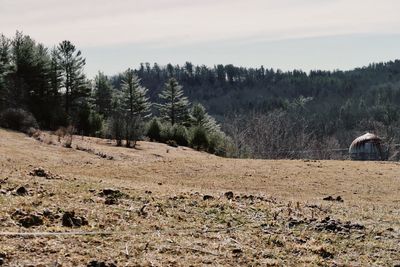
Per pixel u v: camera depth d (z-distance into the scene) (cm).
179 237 807
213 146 6706
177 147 5931
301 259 773
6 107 6119
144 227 840
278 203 1250
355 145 7438
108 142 5134
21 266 586
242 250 775
